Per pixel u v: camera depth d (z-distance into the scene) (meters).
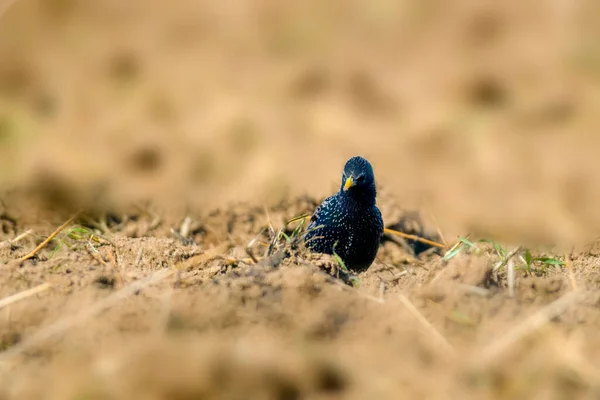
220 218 13.27
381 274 10.59
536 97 20.72
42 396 6.38
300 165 15.95
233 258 9.97
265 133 18.08
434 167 17.48
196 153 17.33
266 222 13.16
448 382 6.48
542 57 22.48
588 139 18.91
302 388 6.34
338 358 6.69
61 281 8.55
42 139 18.12
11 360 7.07
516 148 18.30
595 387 6.46
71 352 6.98
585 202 15.72
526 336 7.03
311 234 10.63
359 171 10.28
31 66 22.86
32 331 7.62
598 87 21.06
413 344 7.14
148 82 21.16
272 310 7.72
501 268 9.53
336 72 22.20
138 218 13.59
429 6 25.20
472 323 7.48
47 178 14.95
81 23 24.61
